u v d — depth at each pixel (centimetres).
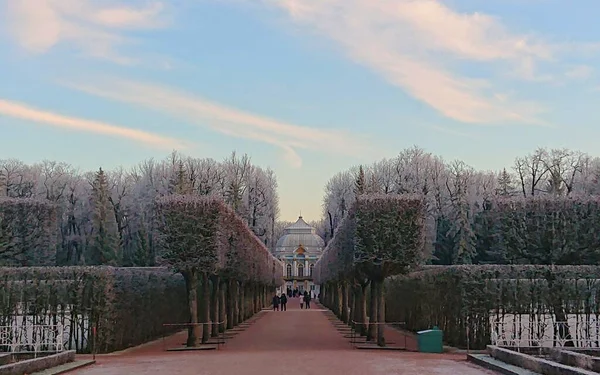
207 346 3703
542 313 3316
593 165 8869
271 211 13488
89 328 3353
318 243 16575
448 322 3859
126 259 10281
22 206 4825
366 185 10388
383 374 2339
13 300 3306
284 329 5256
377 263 3606
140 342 4041
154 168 10931
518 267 3400
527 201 4438
